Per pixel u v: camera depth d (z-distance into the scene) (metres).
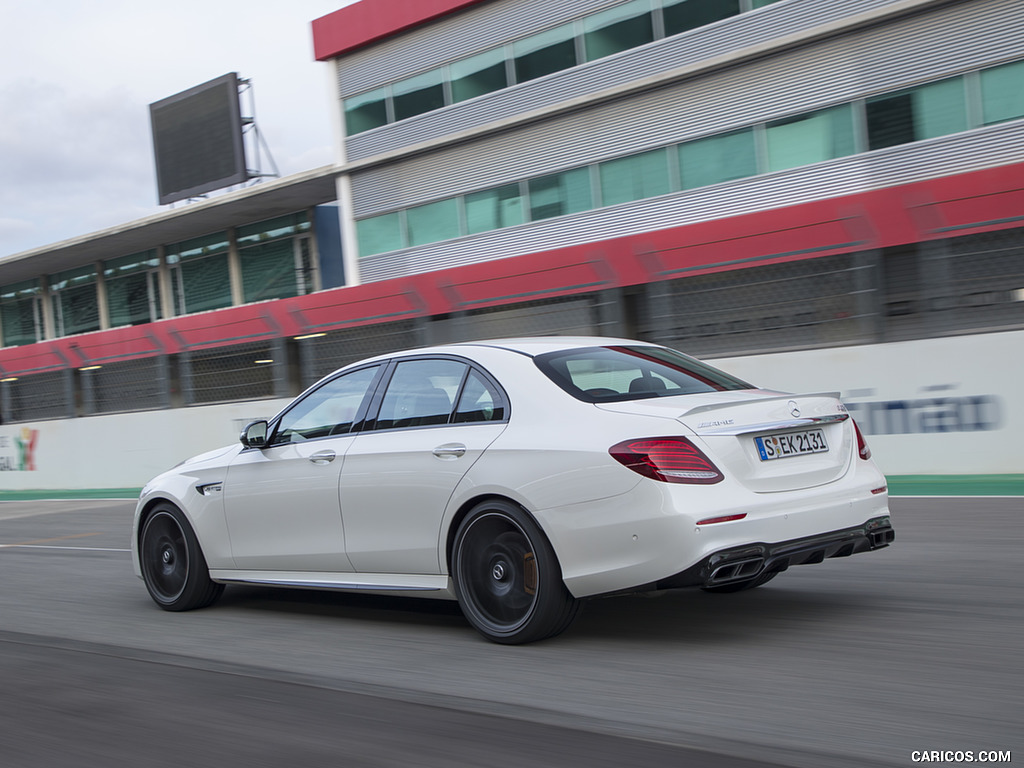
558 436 4.36
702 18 19.56
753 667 3.97
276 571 5.50
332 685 4.03
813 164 18.38
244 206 28.42
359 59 25.19
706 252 13.74
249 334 18.52
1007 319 11.53
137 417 20.72
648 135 20.48
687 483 4.07
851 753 2.96
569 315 15.44
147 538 6.14
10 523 14.20
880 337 12.40
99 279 34.91
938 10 16.91
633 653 4.29
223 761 3.15
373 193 25.17
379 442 5.04
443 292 16.39
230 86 28.72
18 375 23.33
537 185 22.28
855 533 4.43
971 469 11.46
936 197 11.78
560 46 21.67
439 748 3.18
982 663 3.86
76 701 3.98
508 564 4.50
